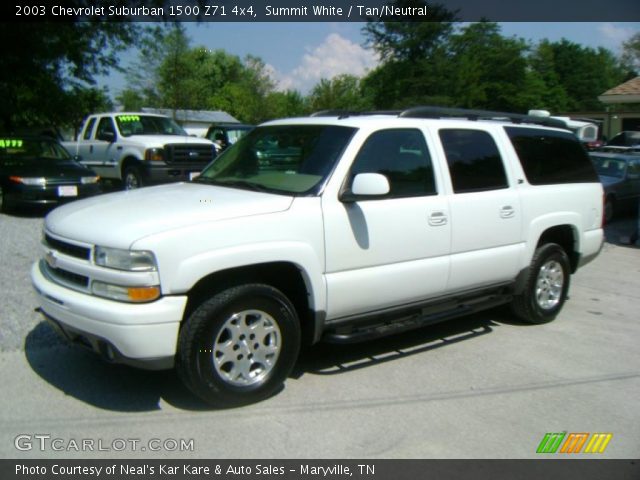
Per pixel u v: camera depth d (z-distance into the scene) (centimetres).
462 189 536
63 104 2066
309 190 448
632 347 582
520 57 4269
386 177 482
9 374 465
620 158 1484
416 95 4072
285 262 426
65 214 444
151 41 1916
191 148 1308
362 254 462
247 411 419
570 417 431
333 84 5641
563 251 646
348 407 431
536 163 615
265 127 552
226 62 6109
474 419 422
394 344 569
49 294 411
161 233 379
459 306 556
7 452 362
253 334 422
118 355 380
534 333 615
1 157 1154
